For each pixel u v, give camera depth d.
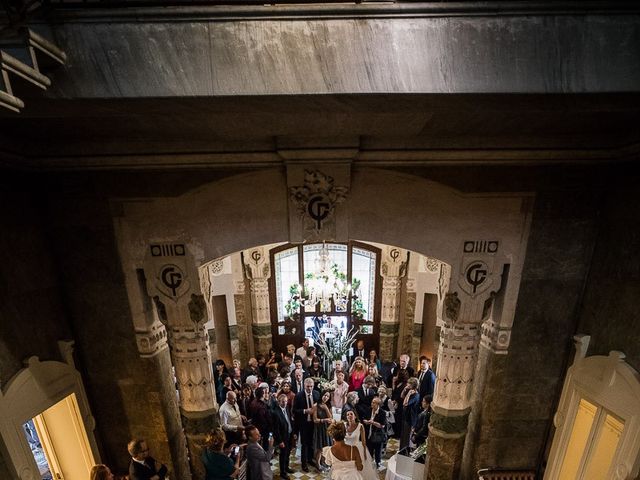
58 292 3.96
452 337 4.20
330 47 1.95
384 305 8.12
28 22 1.88
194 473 4.70
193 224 3.88
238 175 3.74
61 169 3.66
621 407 3.34
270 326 8.41
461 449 4.50
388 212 3.87
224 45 1.95
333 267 8.17
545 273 3.96
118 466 4.55
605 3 1.90
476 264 3.96
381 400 5.27
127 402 4.34
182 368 4.29
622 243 3.49
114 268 3.97
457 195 3.79
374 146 3.60
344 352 7.36
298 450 5.86
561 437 4.09
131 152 3.57
